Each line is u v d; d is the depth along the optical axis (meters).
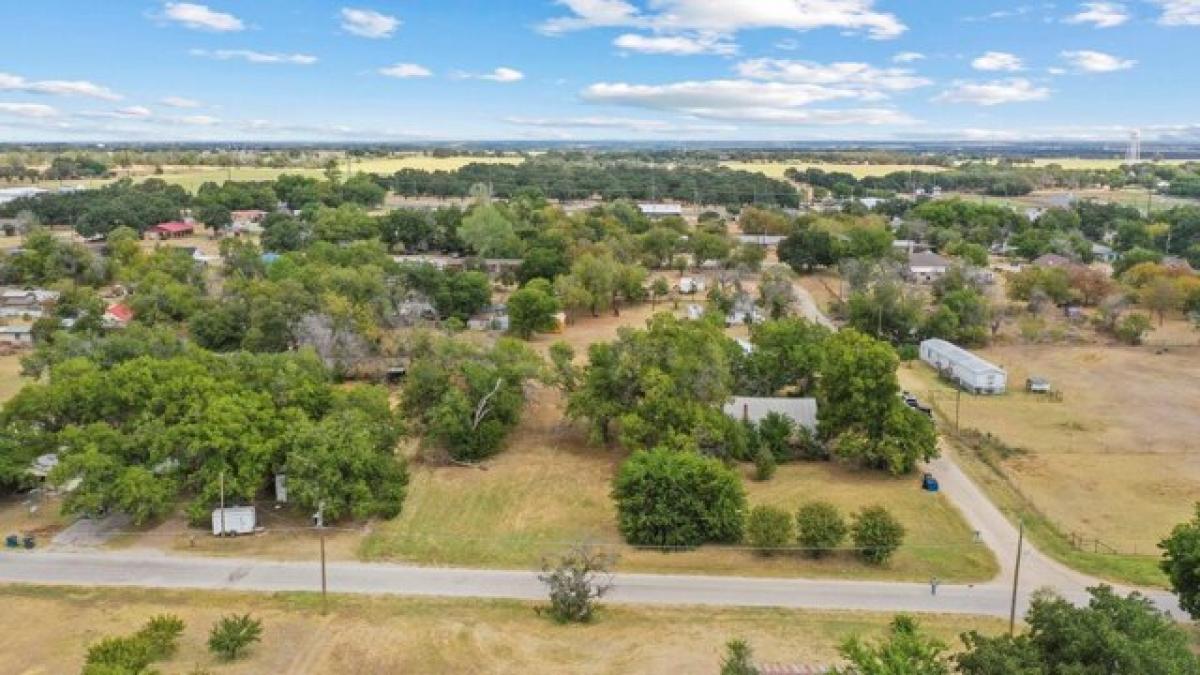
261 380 57.00
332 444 50.56
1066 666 26.47
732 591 43.56
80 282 119.12
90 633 38.69
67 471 47.16
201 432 49.84
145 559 46.25
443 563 46.62
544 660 36.94
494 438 62.47
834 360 62.69
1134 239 164.38
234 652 36.59
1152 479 59.19
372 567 45.91
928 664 26.86
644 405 59.28
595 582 44.41
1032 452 64.38
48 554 46.59
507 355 65.88
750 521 48.25
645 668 36.22
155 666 35.69
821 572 45.75
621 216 175.25
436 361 65.31
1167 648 26.45
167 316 94.31
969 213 186.12
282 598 42.31
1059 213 191.25
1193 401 77.06
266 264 117.94
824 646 38.00
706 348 64.00
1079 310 110.44
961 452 64.06
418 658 36.97
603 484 58.12
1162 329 104.75
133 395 53.69
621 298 119.75
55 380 57.03
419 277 103.38
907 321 97.38
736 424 60.97
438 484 57.69
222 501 48.97
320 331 79.75
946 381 84.50
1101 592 29.97
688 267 146.38
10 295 109.25
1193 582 37.38
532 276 117.88
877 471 60.62
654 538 48.44
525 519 52.50
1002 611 41.66
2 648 37.34
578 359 87.19
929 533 50.44
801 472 60.72
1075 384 82.56
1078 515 53.44
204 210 177.25
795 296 115.50
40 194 189.75
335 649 37.56
